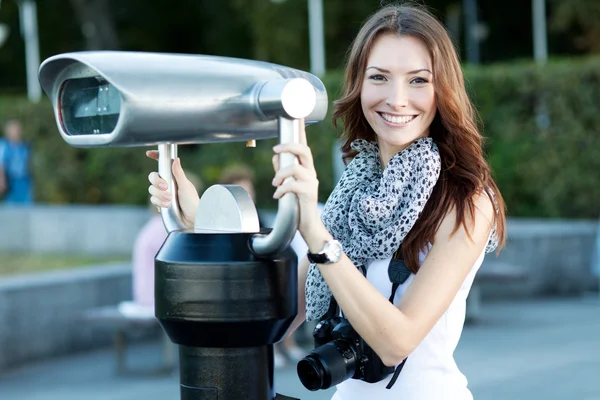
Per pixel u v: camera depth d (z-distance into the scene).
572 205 12.50
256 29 23.67
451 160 2.16
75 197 16.50
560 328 7.93
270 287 1.80
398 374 2.13
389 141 2.15
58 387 6.29
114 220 12.45
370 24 2.18
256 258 1.80
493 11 25.14
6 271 10.99
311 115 1.89
